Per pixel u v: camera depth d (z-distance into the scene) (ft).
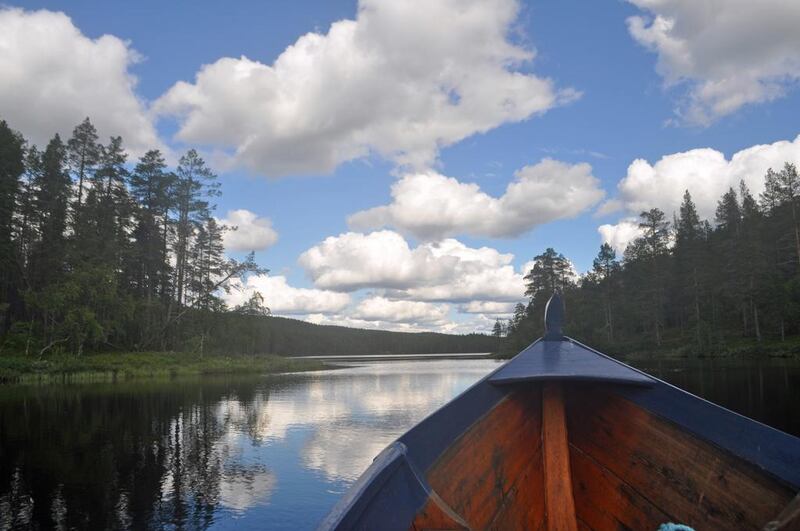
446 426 15.01
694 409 15.79
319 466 48.44
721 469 14.73
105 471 46.93
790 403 74.74
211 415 79.51
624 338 258.78
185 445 57.93
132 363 172.65
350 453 53.83
